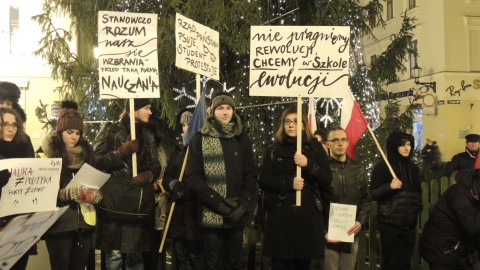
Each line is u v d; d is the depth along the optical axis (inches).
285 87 204.7
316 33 203.9
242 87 382.3
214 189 185.3
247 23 352.2
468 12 879.1
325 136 244.5
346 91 203.0
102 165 194.9
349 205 198.1
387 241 217.3
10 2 499.5
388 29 1010.1
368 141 395.5
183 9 358.3
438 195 264.7
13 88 204.7
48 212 149.7
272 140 374.6
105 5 374.9
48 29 379.2
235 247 190.9
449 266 180.5
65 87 389.4
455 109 876.6
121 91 201.2
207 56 230.1
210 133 189.9
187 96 359.3
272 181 192.2
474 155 362.6
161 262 229.3
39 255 209.9
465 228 173.9
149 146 208.1
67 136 178.1
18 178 146.4
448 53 873.5
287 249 187.9
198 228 193.9
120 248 194.9
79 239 182.1
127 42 204.4
